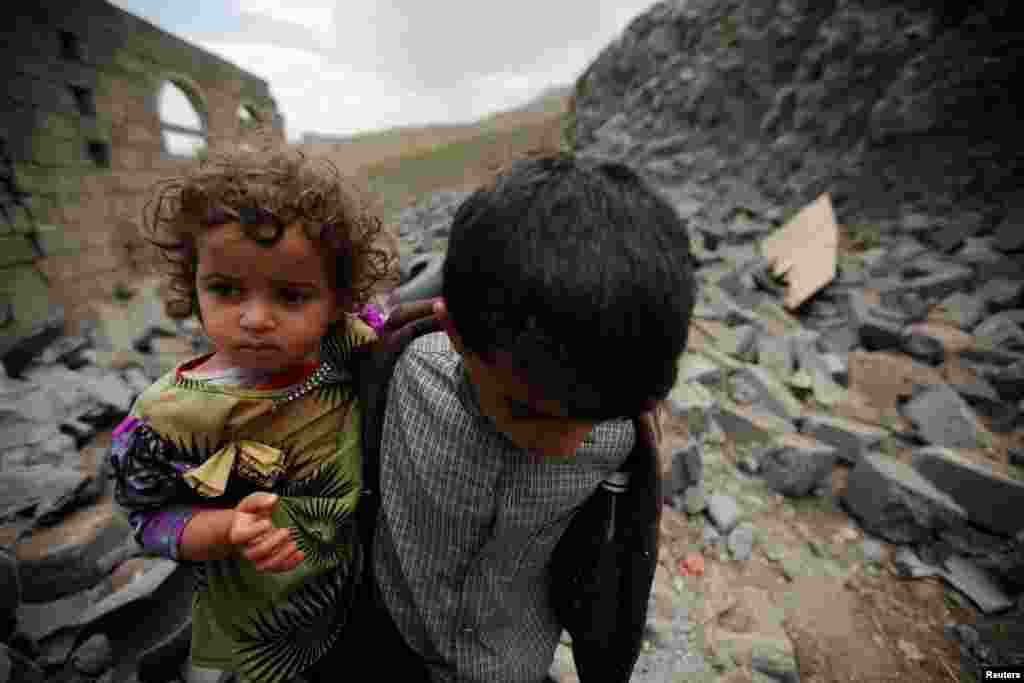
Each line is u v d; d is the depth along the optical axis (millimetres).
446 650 943
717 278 5195
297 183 683
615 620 985
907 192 6422
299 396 778
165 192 707
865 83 7020
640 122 11094
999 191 5684
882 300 4848
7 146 5246
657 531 875
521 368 510
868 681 1854
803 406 3539
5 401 2963
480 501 769
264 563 667
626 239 472
